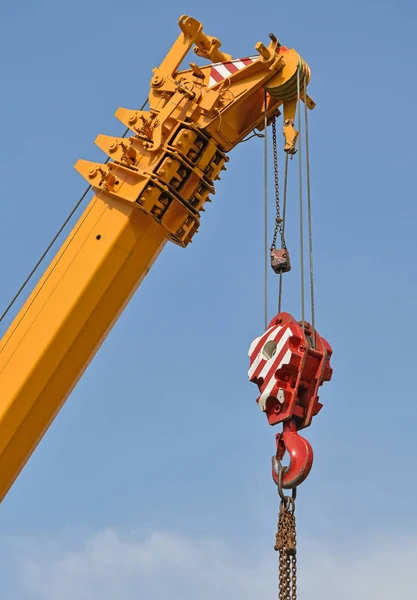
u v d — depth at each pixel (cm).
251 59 1158
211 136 1147
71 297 1098
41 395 1087
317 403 991
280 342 996
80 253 1113
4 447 1081
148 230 1123
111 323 1120
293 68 1148
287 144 1163
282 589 912
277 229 1166
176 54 1163
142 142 1138
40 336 1090
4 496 1107
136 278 1125
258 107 1169
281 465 949
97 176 1131
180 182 1128
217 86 1150
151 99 1155
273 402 986
